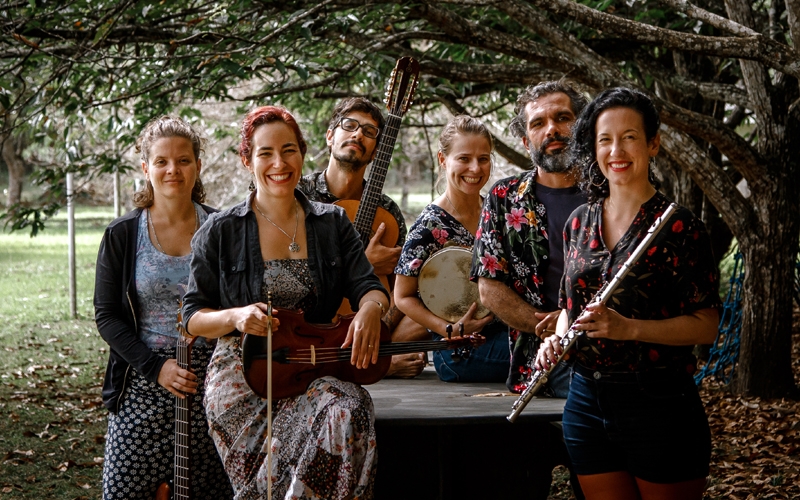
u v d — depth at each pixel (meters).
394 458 3.26
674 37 4.28
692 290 2.41
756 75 5.95
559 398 3.26
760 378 6.24
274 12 5.60
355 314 2.72
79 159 6.89
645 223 2.46
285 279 2.74
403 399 3.29
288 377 2.65
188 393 2.97
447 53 6.78
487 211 3.32
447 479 3.12
